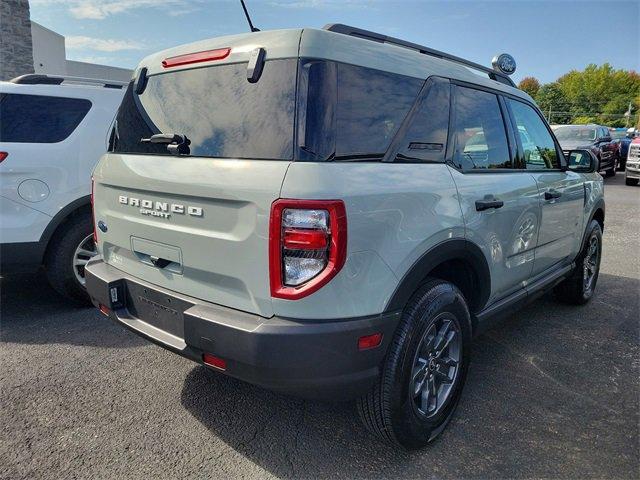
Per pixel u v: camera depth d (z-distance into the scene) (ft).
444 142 8.68
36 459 7.94
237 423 9.01
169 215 7.79
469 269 9.19
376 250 6.88
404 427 7.84
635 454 8.34
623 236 26.07
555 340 12.91
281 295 6.54
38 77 14.46
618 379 10.87
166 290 8.09
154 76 8.95
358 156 7.08
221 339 6.86
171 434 8.65
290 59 6.93
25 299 15.31
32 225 13.16
